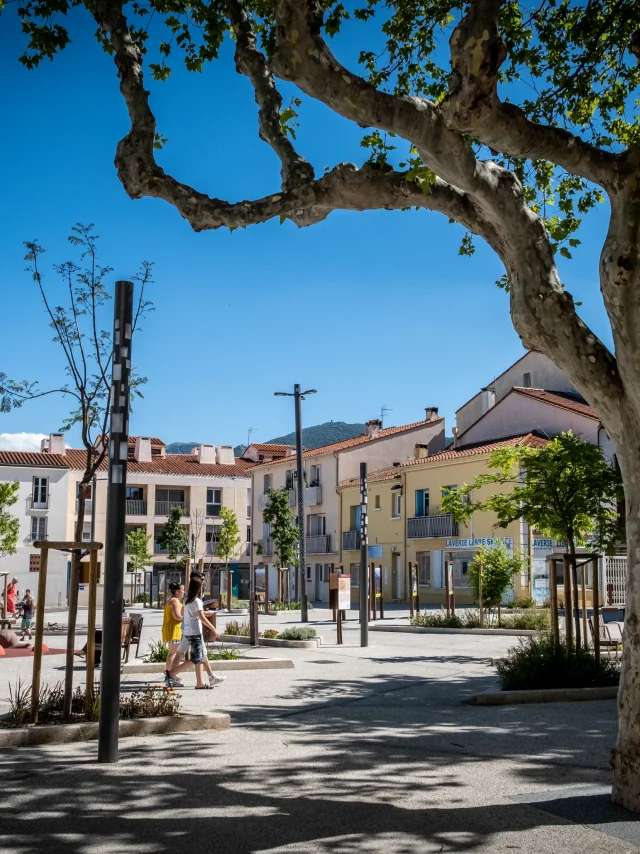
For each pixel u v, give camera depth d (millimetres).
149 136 7375
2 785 6559
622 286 5980
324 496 56125
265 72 8219
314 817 5750
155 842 5219
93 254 18781
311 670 15164
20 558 57000
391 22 10078
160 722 8805
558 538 16656
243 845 5168
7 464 57656
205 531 66562
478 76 5863
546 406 42188
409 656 17750
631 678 5973
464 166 6387
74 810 5898
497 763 7410
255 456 74438
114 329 7898
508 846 5137
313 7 6277
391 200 7043
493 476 16609
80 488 18891
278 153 7984
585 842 5203
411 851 5055
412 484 46438
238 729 9070
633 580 6020
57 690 9383
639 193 6016
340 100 6387
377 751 7910
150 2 9109
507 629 23594
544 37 10320
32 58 8383
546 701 11266
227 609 39594
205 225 7402
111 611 7477
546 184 10680
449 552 42875
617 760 6023
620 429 6230
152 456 69625
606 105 10750
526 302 6535
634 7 9328
